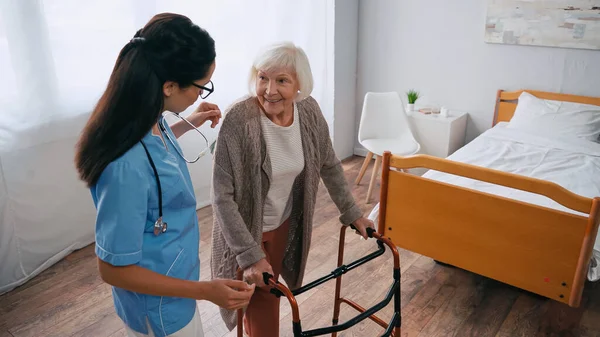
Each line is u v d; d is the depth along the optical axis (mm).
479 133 3850
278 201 1525
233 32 3088
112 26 2504
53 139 2404
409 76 4031
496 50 3564
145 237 1025
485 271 2043
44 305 2244
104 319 2154
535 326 2100
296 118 1458
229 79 3164
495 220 1937
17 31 2156
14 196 2309
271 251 1618
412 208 2184
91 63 2479
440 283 2418
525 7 3326
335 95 4047
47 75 2299
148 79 908
